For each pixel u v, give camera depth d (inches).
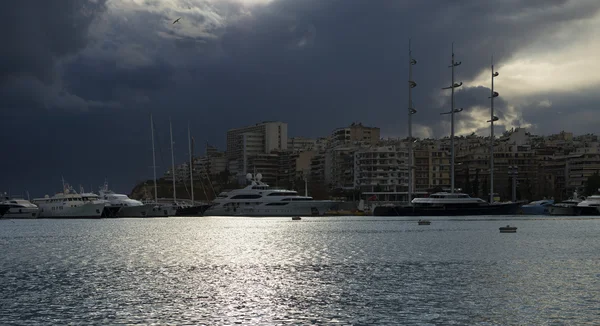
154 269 3134.8
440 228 6166.3
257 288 2532.0
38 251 4143.7
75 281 2741.1
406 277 2785.4
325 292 2437.3
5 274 2979.8
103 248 4333.2
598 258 3437.5
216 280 2748.5
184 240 5007.4
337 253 3831.2
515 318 1995.6
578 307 2130.9
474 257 3518.7
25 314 2090.3
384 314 2063.2
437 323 1947.6
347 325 1936.5
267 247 4303.6
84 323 1969.7
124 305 2215.8
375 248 4109.3
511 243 4387.3
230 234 5654.5
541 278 2721.5
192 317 2037.4
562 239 4712.1
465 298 2294.5
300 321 1985.7
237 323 1961.1
